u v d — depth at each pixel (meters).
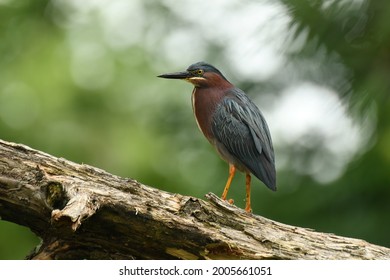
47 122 17.28
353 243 7.88
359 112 11.23
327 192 13.21
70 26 19.45
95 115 17.70
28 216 7.32
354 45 11.13
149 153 16.70
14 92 18.11
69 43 19.19
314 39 10.94
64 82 18.25
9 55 18.75
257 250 7.46
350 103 11.12
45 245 7.48
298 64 12.27
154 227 7.26
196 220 7.47
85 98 17.92
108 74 18.72
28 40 18.89
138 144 17.06
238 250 7.41
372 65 11.13
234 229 7.61
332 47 10.98
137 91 18.45
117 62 18.88
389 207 13.07
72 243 7.38
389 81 10.89
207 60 14.88
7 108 17.44
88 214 6.75
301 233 7.86
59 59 18.67
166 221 7.27
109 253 7.48
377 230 12.73
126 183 7.57
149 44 18.64
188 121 15.13
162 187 15.81
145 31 17.67
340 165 13.55
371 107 11.53
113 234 7.29
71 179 7.37
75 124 17.31
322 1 10.70
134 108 18.11
